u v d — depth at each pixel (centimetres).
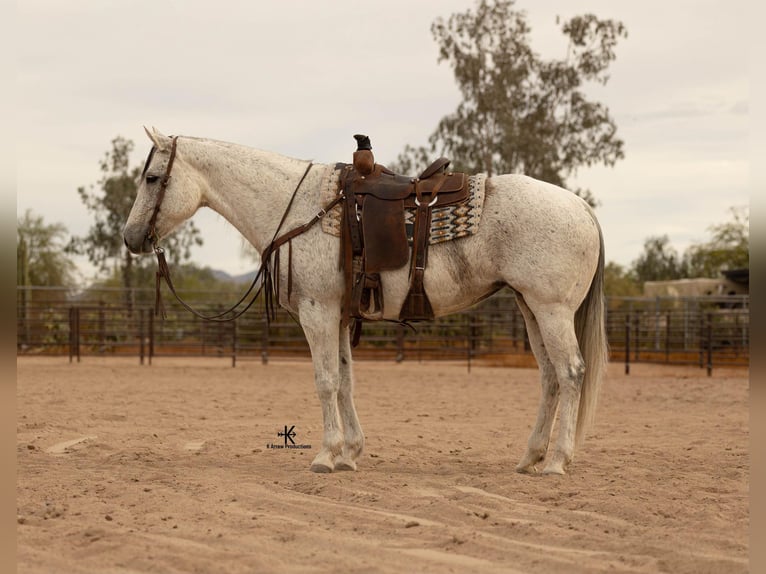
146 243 705
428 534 476
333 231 655
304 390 1493
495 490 601
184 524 496
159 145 702
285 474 664
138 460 732
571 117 3253
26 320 2317
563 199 645
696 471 689
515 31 3209
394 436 924
